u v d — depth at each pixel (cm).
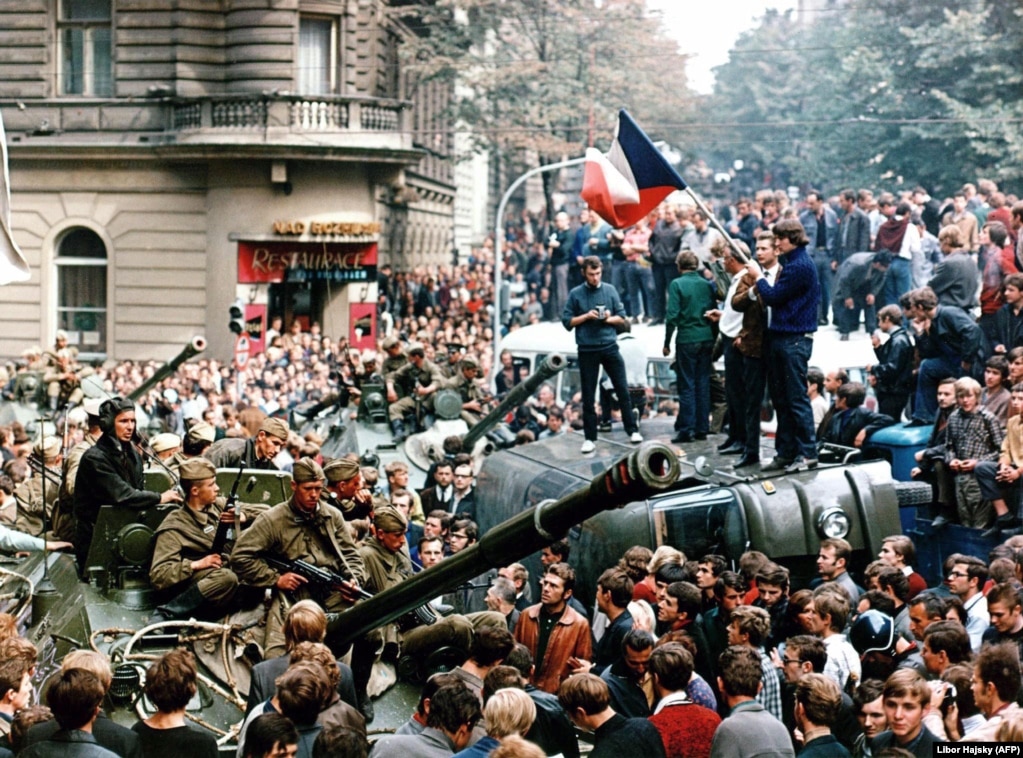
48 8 3978
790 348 1338
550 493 1477
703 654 1082
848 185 4091
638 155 1400
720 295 1521
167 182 3938
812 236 2534
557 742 900
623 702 982
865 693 914
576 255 2761
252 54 3919
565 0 4894
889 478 1348
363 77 4141
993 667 846
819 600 1042
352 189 3903
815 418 1744
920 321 1630
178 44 3931
